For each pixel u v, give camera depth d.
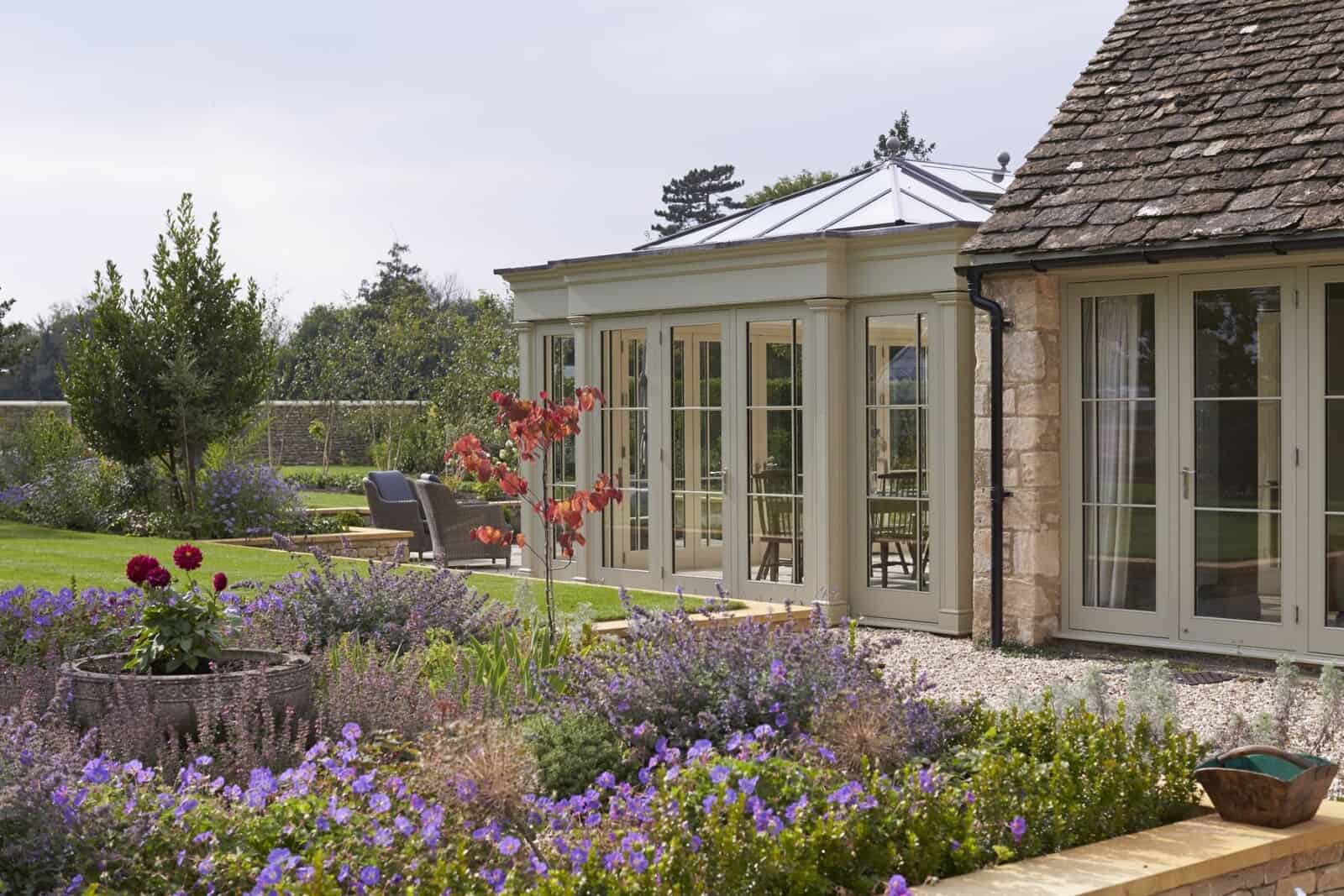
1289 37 10.38
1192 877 4.34
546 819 4.23
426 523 17.41
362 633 8.06
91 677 5.73
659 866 3.73
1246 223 8.83
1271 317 9.25
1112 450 10.07
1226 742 5.89
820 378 11.27
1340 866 4.91
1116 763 4.93
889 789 4.39
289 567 12.09
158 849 3.85
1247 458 9.39
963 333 10.65
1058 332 10.28
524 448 8.64
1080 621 10.25
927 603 10.94
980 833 4.44
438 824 3.82
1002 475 10.27
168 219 18.36
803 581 11.51
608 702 5.52
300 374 34.91
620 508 12.98
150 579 5.98
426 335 32.88
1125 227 9.44
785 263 11.40
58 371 18.27
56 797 3.83
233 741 5.53
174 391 17.75
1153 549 9.88
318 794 4.35
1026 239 9.91
